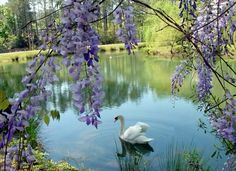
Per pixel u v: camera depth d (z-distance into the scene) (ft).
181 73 12.70
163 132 29.50
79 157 24.57
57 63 4.90
